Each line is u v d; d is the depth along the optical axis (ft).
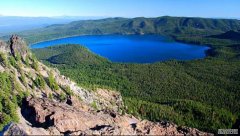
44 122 290.56
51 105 332.39
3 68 538.88
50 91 546.67
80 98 578.25
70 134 241.14
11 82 483.51
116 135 258.16
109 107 625.00
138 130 301.84
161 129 318.04
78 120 285.84
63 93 561.84
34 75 591.37
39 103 339.57
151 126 317.42
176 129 326.85
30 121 309.42
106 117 351.46
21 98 379.76
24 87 504.84
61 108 323.37
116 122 340.80
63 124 271.08
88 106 467.93
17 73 555.28
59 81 628.69
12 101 372.79
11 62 583.17
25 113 334.44
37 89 527.81
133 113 644.27
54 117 282.15
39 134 220.23
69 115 291.38
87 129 271.90
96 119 309.01
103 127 276.82
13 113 324.39
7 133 206.28
